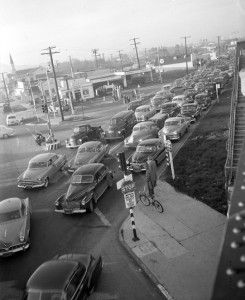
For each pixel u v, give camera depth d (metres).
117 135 32.94
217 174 19.06
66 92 76.19
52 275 10.02
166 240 13.49
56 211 17.67
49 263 10.73
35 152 34.66
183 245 12.95
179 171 20.75
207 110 40.06
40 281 9.87
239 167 4.99
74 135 33.31
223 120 32.88
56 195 21.11
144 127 30.42
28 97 94.62
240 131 18.53
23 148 37.66
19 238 14.39
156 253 12.73
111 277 11.95
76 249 14.25
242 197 4.29
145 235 14.16
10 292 12.05
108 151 27.83
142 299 10.57
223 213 14.89
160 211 16.02
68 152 32.41
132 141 28.78
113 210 17.39
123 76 90.88
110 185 20.36
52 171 23.89
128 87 90.94
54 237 15.59
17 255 14.49
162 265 11.93
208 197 16.55
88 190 17.70
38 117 63.78
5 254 14.19
